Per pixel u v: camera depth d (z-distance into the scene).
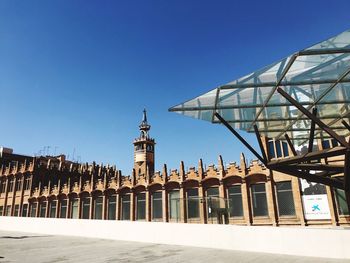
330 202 28.20
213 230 16.36
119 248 16.20
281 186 31.81
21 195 55.56
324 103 8.62
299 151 30.14
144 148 67.31
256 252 14.18
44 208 52.78
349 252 11.62
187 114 9.41
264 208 32.41
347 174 8.36
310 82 7.38
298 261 11.35
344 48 5.95
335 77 7.18
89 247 16.62
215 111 9.22
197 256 13.05
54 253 14.15
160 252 14.46
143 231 19.77
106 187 46.16
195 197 37.91
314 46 5.84
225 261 11.67
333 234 12.19
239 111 9.22
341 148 7.48
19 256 12.99
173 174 40.22
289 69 6.75
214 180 36.72
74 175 60.50
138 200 42.69
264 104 8.64
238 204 34.44
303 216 29.30
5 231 30.12
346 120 9.92
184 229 17.73
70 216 49.25
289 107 8.92
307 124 10.38
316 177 9.79
